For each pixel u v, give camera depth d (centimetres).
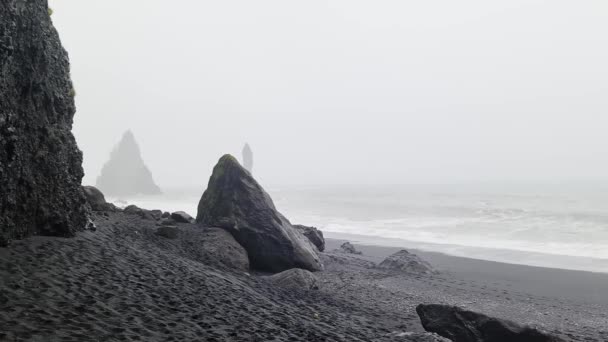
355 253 3150
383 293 1967
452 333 1262
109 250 1488
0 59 1229
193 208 7344
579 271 2491
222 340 873
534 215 4897
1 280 922
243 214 2428
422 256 3053
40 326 738
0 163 1223
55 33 1656
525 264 2725
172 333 852
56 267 1116
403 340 1153
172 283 1279
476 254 3092
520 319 1609
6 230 1230
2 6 1250
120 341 748
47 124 1520
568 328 1507
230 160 2636
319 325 1209
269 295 1559
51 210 1467
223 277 1641
